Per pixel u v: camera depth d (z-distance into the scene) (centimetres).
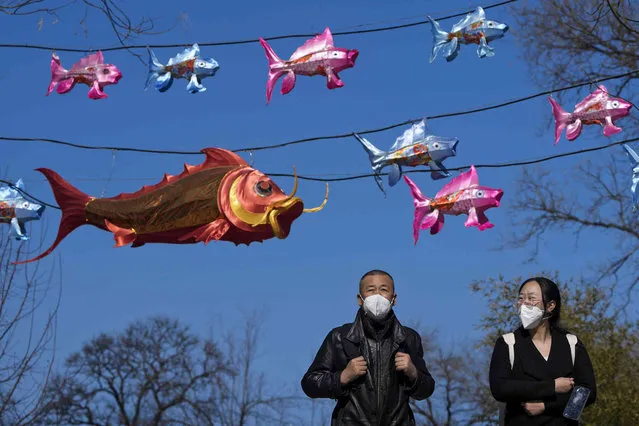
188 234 952
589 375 696
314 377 692
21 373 1474
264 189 928
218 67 1038
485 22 974
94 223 988
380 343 694
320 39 986
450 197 1010
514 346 705
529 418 690
